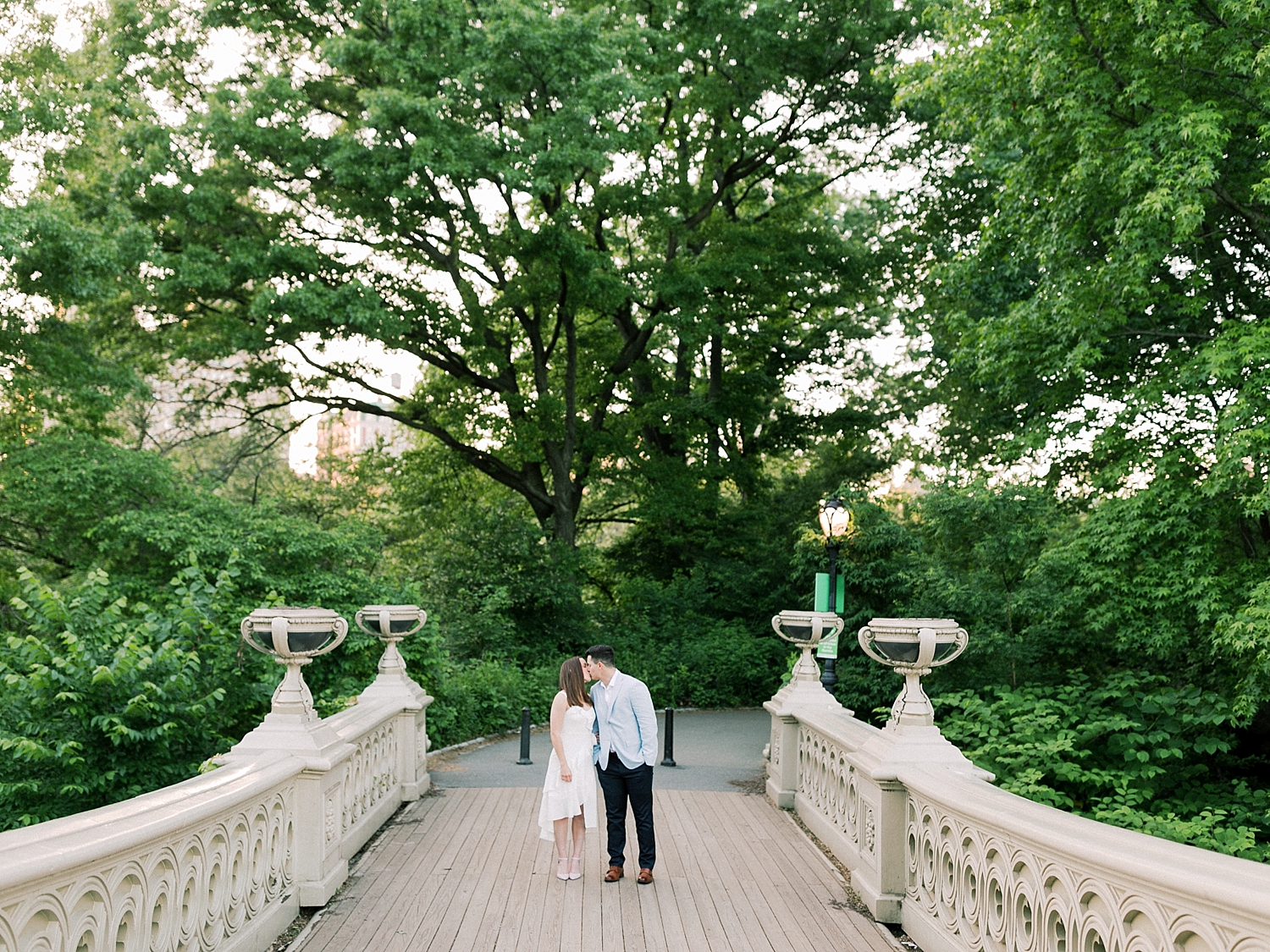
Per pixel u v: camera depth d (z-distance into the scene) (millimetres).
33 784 7738
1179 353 13586
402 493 27297
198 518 16391
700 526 28000
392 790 9086
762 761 13320
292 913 5855
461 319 22344
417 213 20375
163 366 22641
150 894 3877
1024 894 4242
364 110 20516
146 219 19453
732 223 25562
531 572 22219
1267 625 10367
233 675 9617
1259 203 13398
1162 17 11680
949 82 14336
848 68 23188
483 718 16156
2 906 2869
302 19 20609
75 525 17328
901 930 5926
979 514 12523
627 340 25844
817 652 13523
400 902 6258
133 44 19750
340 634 6473
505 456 25359
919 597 13828
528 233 20219
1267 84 11633
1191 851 3176
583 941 5539
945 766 5918
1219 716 10555
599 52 18141
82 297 16203
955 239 23172
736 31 21688
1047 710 10031
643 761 6793
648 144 20797
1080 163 12039
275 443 25391
